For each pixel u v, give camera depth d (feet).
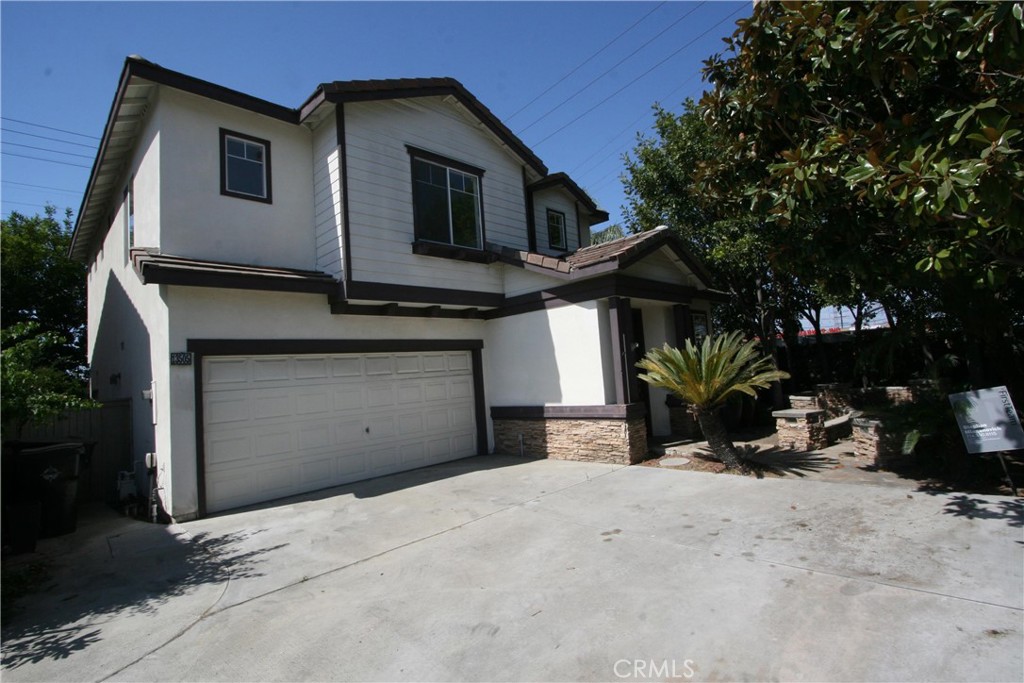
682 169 39.45
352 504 24.44
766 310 42.70
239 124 28.96
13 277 55.67
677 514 19.40
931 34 13.96
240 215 28.48
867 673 9.52
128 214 33.19
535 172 41.37
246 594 15.24
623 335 30.07
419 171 32.71
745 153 22.21
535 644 11.46
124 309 33.55
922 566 13.39
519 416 34.81
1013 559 13.30
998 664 9.42
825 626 11.13
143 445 27.27
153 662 11.86
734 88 21.79
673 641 11.10
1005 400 18.13
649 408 37.11
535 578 14.84
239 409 25.88
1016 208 12.74
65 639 13.10
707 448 29.32
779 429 29.63
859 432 25.91
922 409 22.68
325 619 13.38
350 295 28.04
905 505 18.06
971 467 20.44
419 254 31.65
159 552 19.33
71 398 21.72
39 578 17.38
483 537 18.60
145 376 27.25
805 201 18.52
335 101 28.76
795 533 16.44
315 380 28.81
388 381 32.04
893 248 19.86
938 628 10.69
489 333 37.40
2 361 19.61
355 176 29.30
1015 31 12.61
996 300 21.49
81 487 28.86
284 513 23.66
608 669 10.34
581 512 20.65
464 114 35.86
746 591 12.96
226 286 24.56
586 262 30.35
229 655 11.96
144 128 29.48
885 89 18.53
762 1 19.45
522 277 35.06
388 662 11.23
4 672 11.73
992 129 12.01
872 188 15.40
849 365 47.24
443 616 13.06
